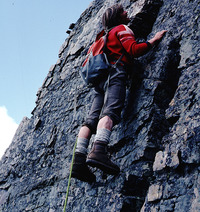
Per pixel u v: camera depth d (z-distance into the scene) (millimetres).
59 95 4188
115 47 2154
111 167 1949
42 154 3695
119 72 2100
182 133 1737
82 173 2174
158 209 1654
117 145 2254
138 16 2779
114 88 2078
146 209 1735
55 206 2820
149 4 2791
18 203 3662
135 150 2039
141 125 2076
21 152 4379
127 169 2039
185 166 1630
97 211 2119
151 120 2027
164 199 1655
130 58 2188
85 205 2312
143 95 2189
